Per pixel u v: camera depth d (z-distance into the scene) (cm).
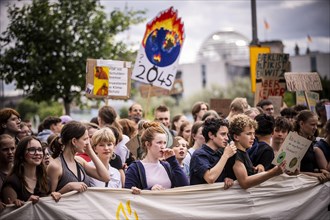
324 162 728
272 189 653
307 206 680
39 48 1488
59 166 562
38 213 531
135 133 834
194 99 5175
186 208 603
